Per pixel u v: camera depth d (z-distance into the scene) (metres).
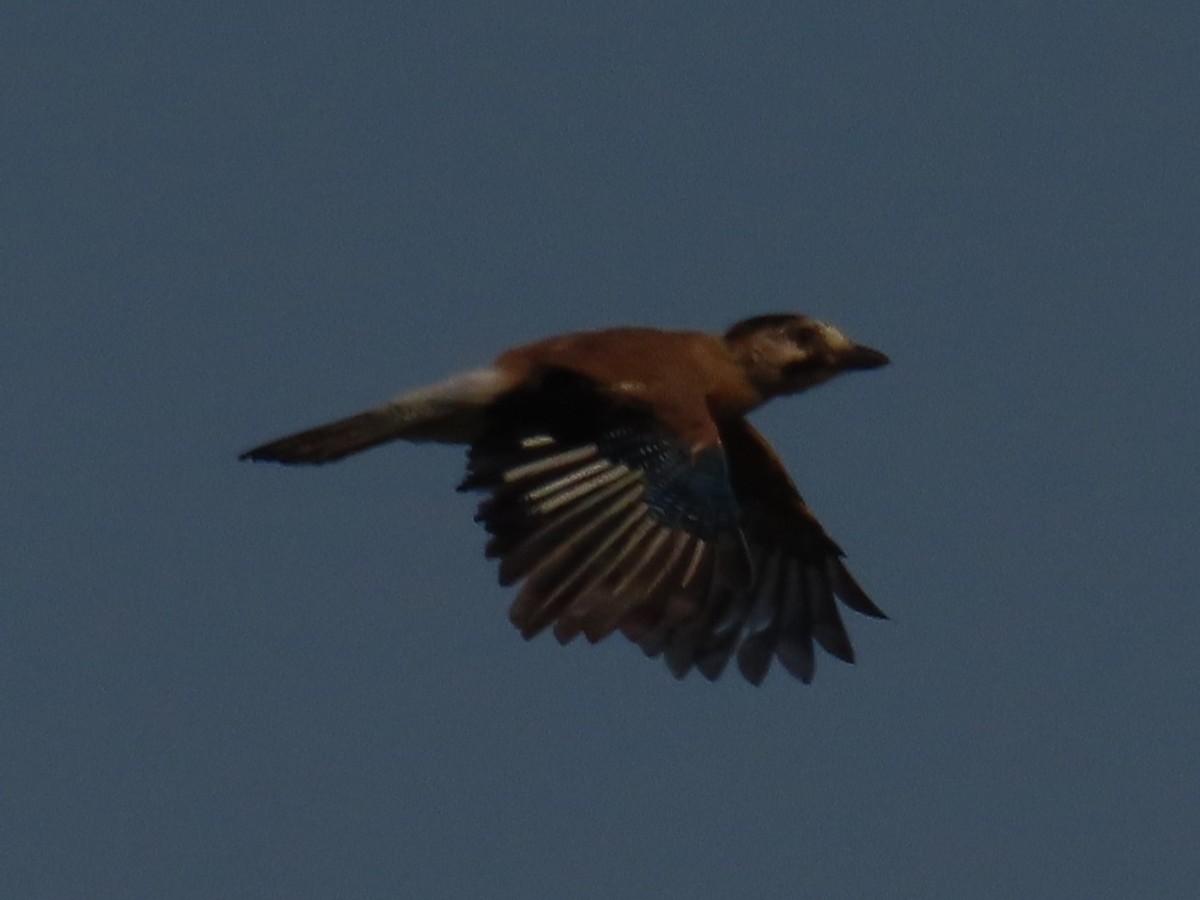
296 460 16.39
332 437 16.39
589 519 15.64
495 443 16.06
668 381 16.45
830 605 18.27
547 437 16.08
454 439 16.62
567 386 16.33
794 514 18.27
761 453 18.14
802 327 18.27
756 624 18.09
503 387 16.38
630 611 15.46
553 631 15.31
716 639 17.55
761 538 18.34
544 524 15.63
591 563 15.50
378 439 16.44
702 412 16.25
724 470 15.96
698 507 15.80
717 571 15.70
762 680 17.95
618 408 16.17
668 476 15.85
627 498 15.76
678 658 17.48
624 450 15.93
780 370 18.17
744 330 18.22
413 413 16.38
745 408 18.22
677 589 15.52
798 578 18.30
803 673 18.02
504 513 15.70
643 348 16.92
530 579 15.45
